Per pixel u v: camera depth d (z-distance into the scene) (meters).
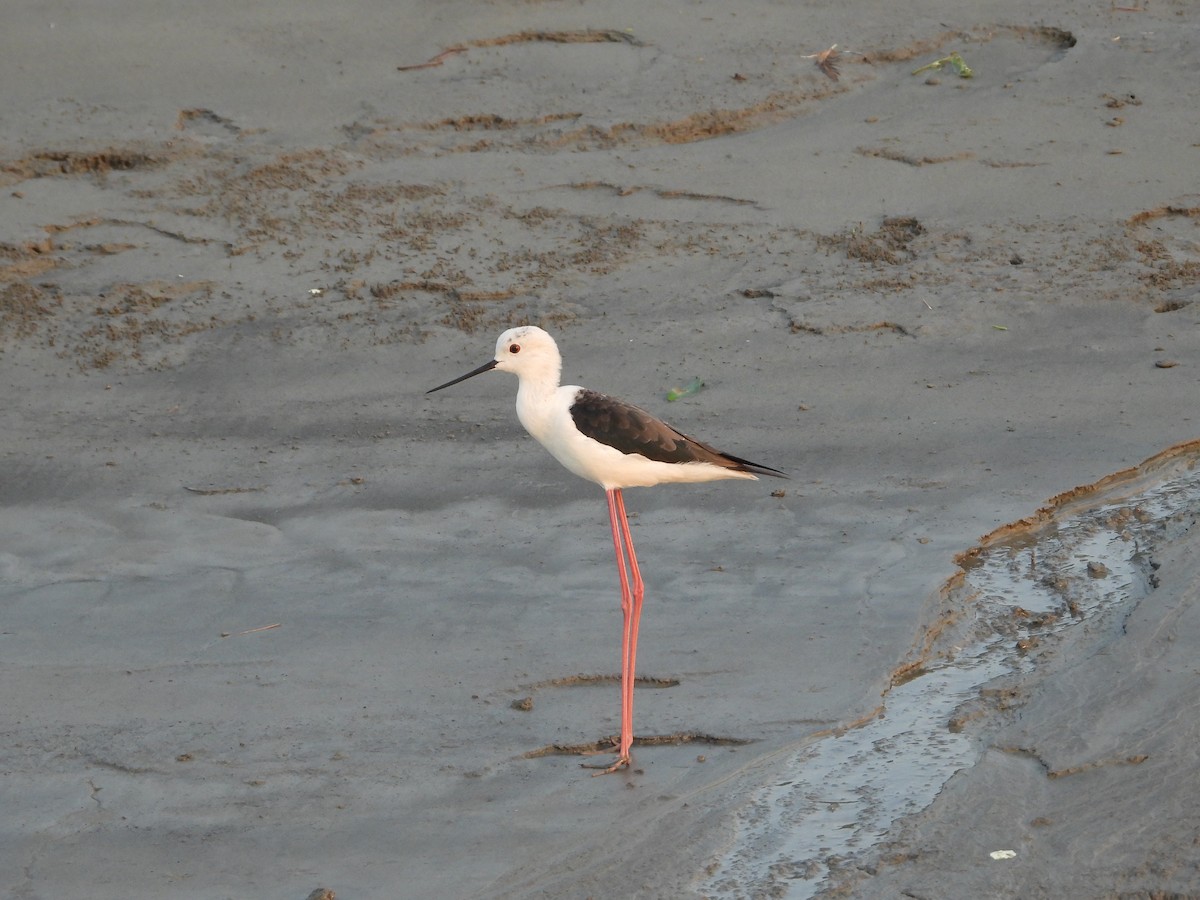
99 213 16.20
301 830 7.91
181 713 9.05
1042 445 12.30
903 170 17.22
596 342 14.16
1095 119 18.22
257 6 20.34
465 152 17.77
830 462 12.22
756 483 11.95
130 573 10.89
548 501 11.84
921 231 16.02
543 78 19.14
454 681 9.38
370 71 19.19
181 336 14.38
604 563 10.88
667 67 19.39
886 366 13.70
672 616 10.10
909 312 14.52
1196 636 9.62
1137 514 11.37
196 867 7.61
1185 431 12.41
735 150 17.84
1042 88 19.05
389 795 8.21
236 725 8.92
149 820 8.02
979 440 12.44
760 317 14.54
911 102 18.88
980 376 13.50
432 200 16.64
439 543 11.25
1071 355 13.77
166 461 12.53
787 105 18.67
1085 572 10.59
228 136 17.78
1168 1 21.31
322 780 8.36
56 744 8.72
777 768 8.41
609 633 9.92
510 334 9.55
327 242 15.87
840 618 9.98
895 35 20.28
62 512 11.78
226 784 8.34
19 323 14.48
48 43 19.19
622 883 7.42
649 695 9.18
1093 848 7.61
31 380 13.71
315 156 17.36
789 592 10.35
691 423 12.80
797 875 7.49
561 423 9.37
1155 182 16.73
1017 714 8.95
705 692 9.18
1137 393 13.07
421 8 20.44
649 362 13.83
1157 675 9.20
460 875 7.51
